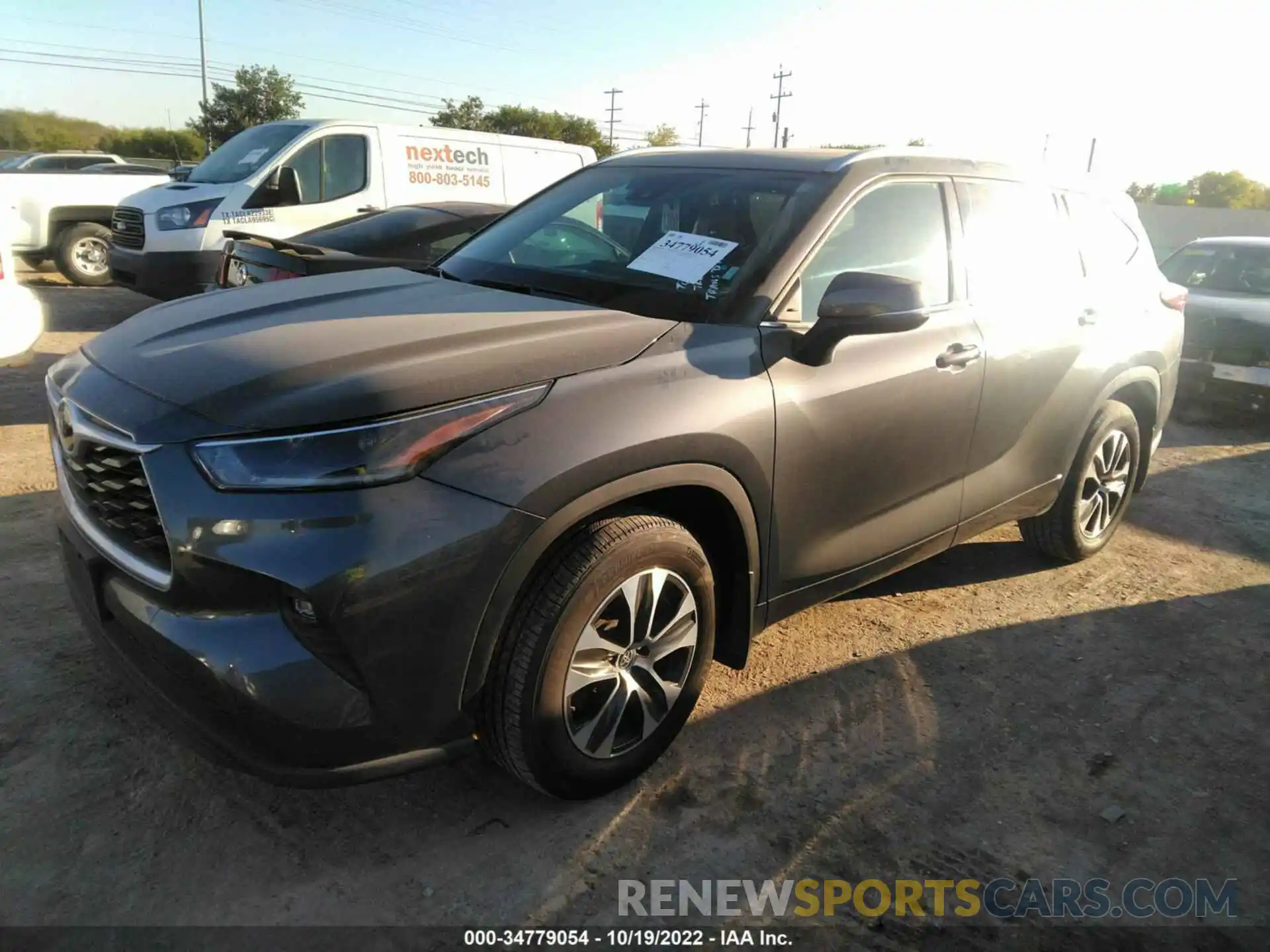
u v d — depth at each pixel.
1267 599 4.18
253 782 2.60
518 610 2.26
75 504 2.46
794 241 2.88
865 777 2.78
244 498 1.97
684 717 2.75
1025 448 3.74
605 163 3.82
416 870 2.33
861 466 2.97
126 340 2.60
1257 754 3.01
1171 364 4.50
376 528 1.97
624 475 2.29
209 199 8.59
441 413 2.09
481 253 3.46
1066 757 2.94
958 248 3.39
